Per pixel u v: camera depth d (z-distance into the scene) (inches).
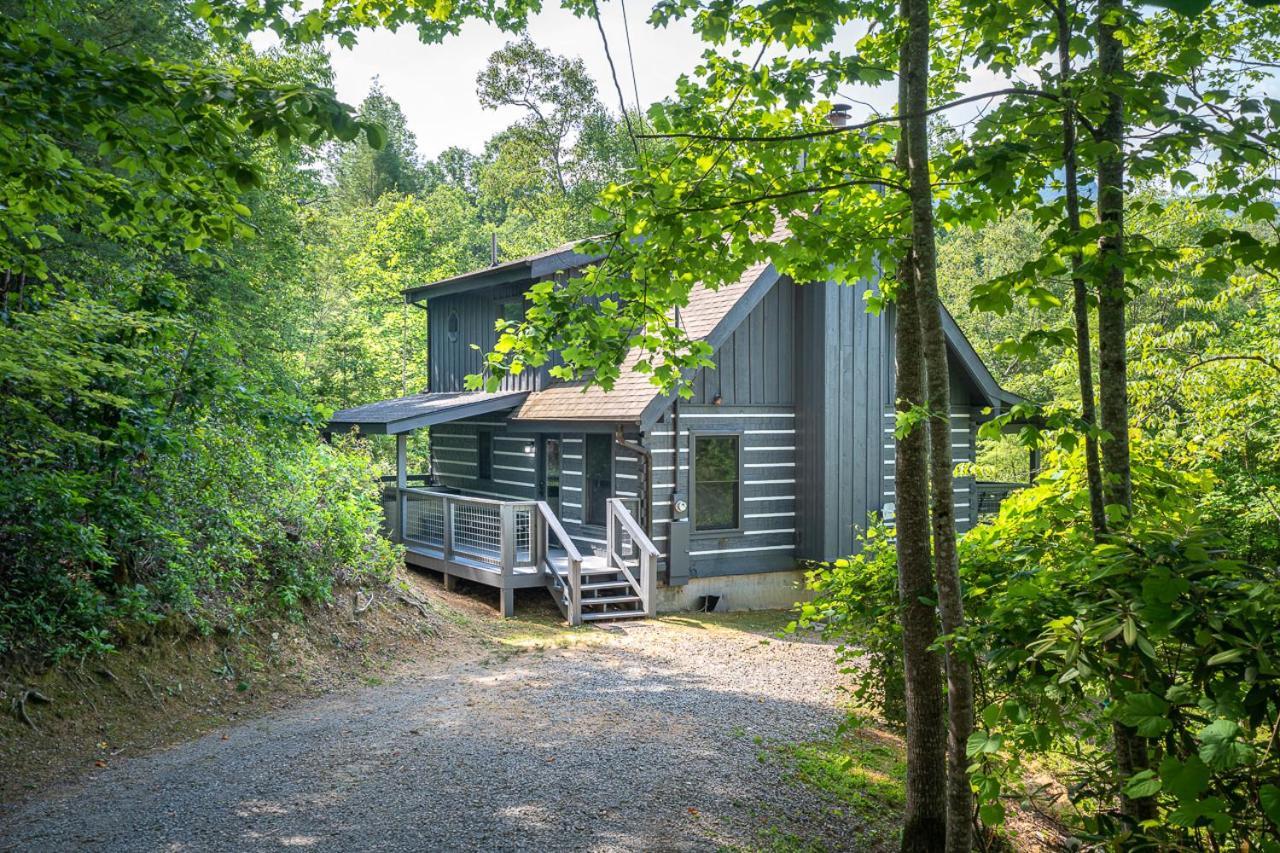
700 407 608.4
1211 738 101.1
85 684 324.8
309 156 971.9
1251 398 428.8
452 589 615.2
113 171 438.6
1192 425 443.2
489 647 486.3
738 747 313.3
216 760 293.1
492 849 229.6
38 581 331.9
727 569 623.5
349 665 422.9
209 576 394.6
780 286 641.0
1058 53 203.8
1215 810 101.6
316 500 491.5
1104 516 180.1
